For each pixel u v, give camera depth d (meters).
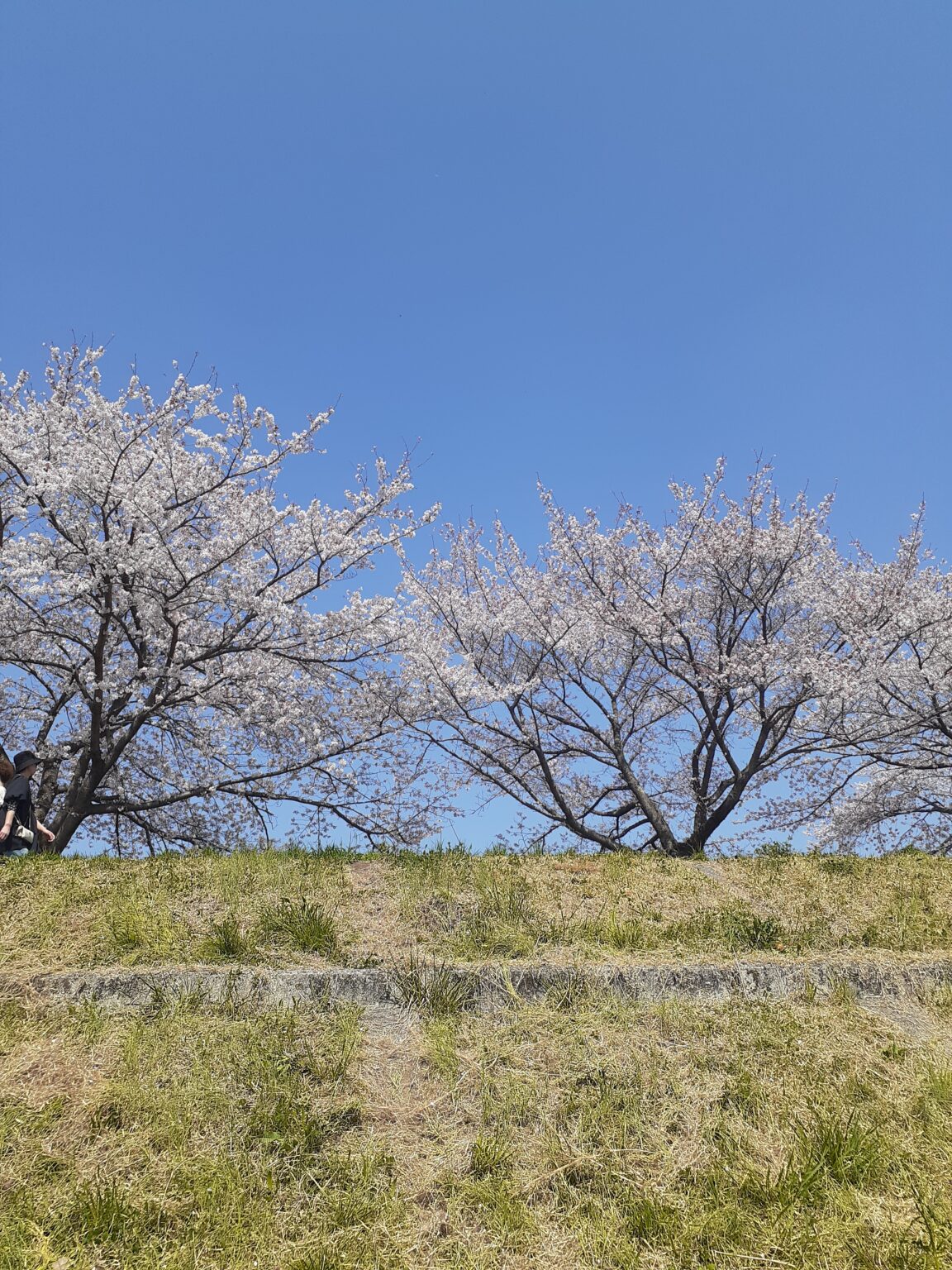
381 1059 4.98
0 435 11.11
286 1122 4.33
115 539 11.54
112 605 11.99
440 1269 3.57
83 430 11.59
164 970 5.56
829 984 5.96
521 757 16.50
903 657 15.02
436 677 14.89
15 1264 3.39
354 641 13.73
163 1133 4.19
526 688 15.74
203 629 13.31
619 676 17.23
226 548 12.38
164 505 12.02
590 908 7.04
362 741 14.32
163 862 7.70
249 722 13.59
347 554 13.08
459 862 7.73
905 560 15.43
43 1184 3.88
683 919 7.00
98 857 8.20
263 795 13.89
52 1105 4.30
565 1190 4.06
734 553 15.76
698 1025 5.29
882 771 16.69
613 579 16.30
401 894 6.88
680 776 16.98
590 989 5.61
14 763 8.76
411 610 15.89
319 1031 5.13
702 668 15.68
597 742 17.05
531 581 16.33
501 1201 3.92
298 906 6.50
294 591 13.28
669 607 15.74
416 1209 3.91
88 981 5.43
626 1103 4.60
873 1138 4.23
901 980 6.06
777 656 15.29
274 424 12.05
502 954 6.07
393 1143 4.32
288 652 13.42
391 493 13.12
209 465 12.20
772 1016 5.45
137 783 14.42
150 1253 3.52
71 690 12.28
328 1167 4.09
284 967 5.72
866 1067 4.96
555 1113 4.55
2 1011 5.11
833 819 16.55
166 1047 4.82
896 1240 3.54
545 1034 5.19
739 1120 4.48
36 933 6.06
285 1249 3.60
